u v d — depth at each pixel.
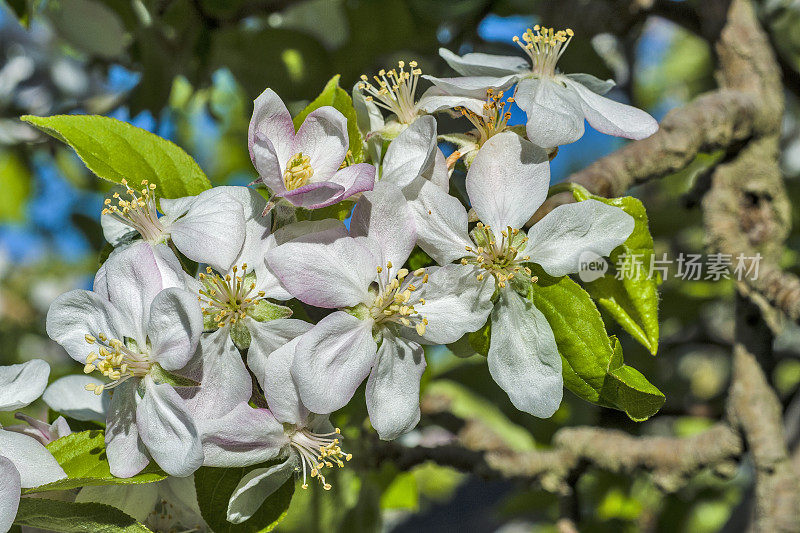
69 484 0.36
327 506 0.49
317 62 0.55
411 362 0.37
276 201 0.36
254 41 0.55
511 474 0.51
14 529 0.38
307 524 0.49
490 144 0.37
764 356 0.48
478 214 0.37
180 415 0.36
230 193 0.37
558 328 0.37
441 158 0.37
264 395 0.37
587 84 0.38
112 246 0.38
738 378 0.48
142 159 0.38
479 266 0.37
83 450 0.36
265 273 0.37
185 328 0.36
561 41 0.38
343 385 0.36
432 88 0.39
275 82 0.55
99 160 0.38
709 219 0.48
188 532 0.38
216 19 0.55
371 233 0.37
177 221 0.37
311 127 0.37
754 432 0.47
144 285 0.36
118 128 0.38
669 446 0.49
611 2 0.53
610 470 0.50
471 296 0.37
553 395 0.37
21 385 0.37
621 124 0.38
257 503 0.37
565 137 0.37
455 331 0.37
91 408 0.40
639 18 0.52
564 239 0.37
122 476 0.36
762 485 0.47
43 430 0.38
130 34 0.55
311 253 0.36
